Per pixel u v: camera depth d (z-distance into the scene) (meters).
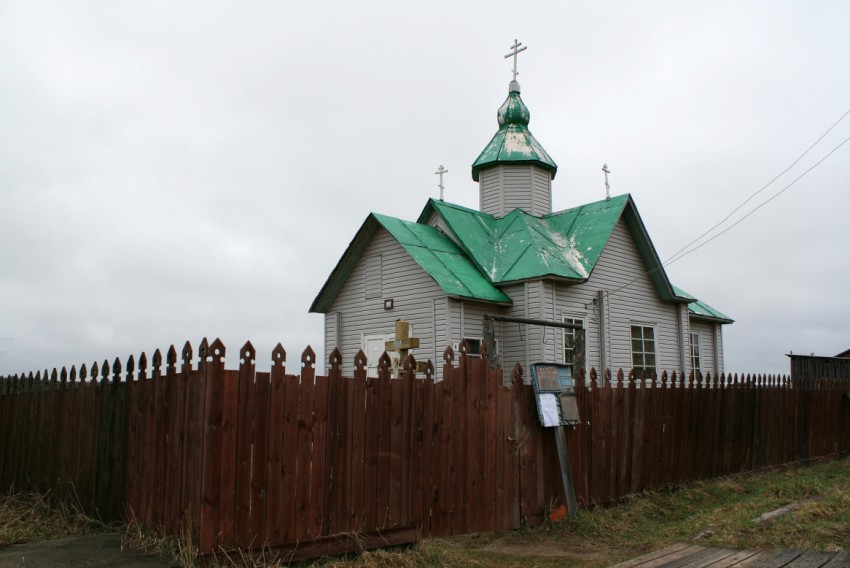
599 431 10.45
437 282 16.91
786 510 9.21
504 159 22.59
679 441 12.16
